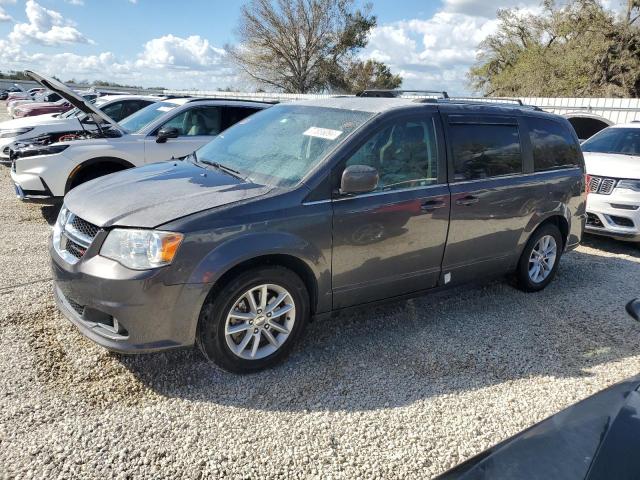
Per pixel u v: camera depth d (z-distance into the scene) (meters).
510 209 4.40
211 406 2.97
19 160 6.74
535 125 4.75
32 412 2.81
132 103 11.42
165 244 2.86
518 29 33.84
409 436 2.81
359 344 3.80
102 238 2.98
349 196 3.44
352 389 3.22
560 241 5.09
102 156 6.99
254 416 2.91
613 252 6.75
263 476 2.47
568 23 26.66
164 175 3.71
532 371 3.55
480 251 4.30
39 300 4.19
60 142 7.12
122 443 2.63
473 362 3.62
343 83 40.53
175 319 2.93
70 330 3.71
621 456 1.60
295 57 38.53
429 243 3.90
